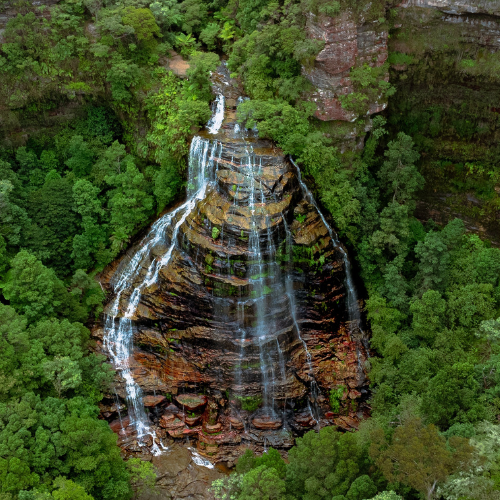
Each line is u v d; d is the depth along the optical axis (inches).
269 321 1748.3
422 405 1408.7
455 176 1918.1
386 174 1823.3
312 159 1792.6
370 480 1196.5
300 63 1822.1
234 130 1930.4
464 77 1791.3
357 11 1679.4
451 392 1373.0
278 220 1728.6
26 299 1627.7
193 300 1749.5
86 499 1218.0
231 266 1706.4
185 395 1728.6
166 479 1551.4
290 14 1825.8
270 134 1829.5
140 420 1715.1
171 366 1756.9
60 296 1718.8
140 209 1956.2
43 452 1296.8
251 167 1807.3
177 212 1908.2
